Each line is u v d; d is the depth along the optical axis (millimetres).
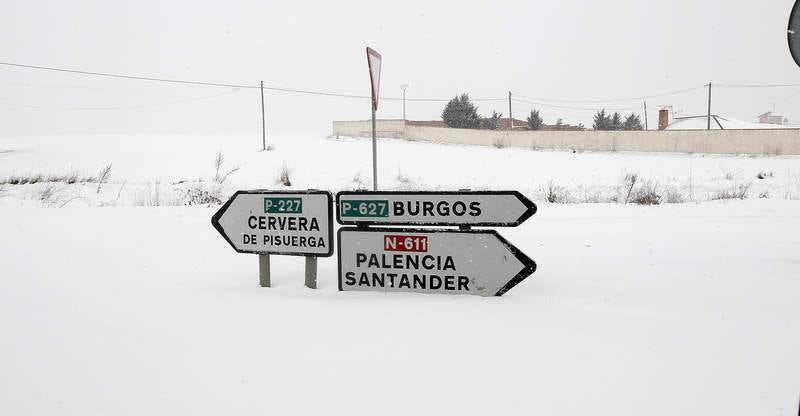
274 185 20812
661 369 3113
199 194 15891
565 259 6195
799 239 7137
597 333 3711
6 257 6508
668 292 4672
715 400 2736
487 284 4715
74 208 12336
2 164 26750
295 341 3660
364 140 44906
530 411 2658
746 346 3436
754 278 5051
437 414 2645
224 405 2770
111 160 29000
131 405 2789
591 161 30906
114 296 4832
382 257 4961
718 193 16312
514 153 35188
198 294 4910
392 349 3490
